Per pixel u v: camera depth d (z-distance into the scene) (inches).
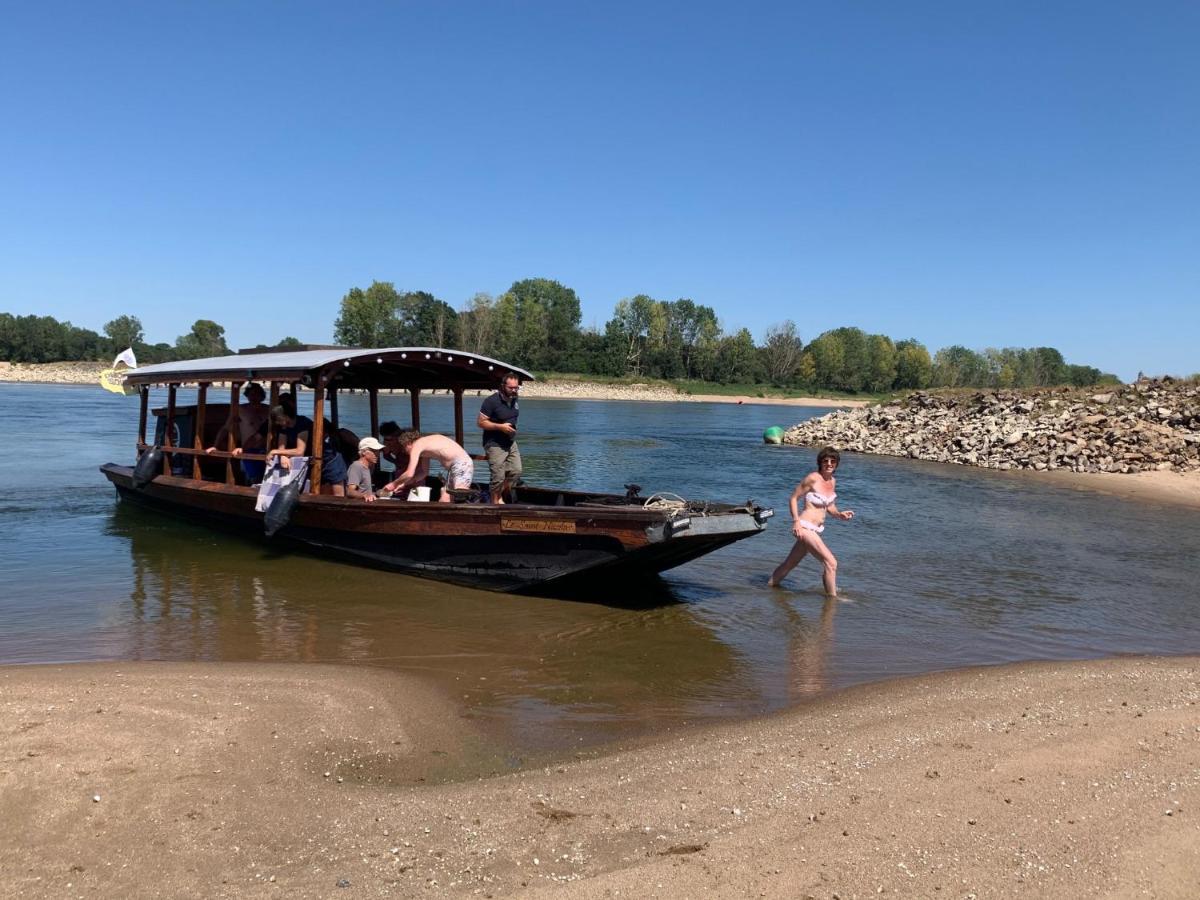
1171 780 192.4
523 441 1304.1
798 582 413.7
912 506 704.4
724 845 162.6
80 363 4539.9
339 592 375.2
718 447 1338.6
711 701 249.8
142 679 250.1
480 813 175.6
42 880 148.3
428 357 416.2
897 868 154.7
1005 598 391.9
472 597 370.6
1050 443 1079.6
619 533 339.9
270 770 194.1
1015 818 174.4
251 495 451.8
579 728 227.0
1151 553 520.4
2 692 234.8
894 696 253.4
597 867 154.4
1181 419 1087.0
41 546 461.4
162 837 163.2
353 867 154.0
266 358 471.5
